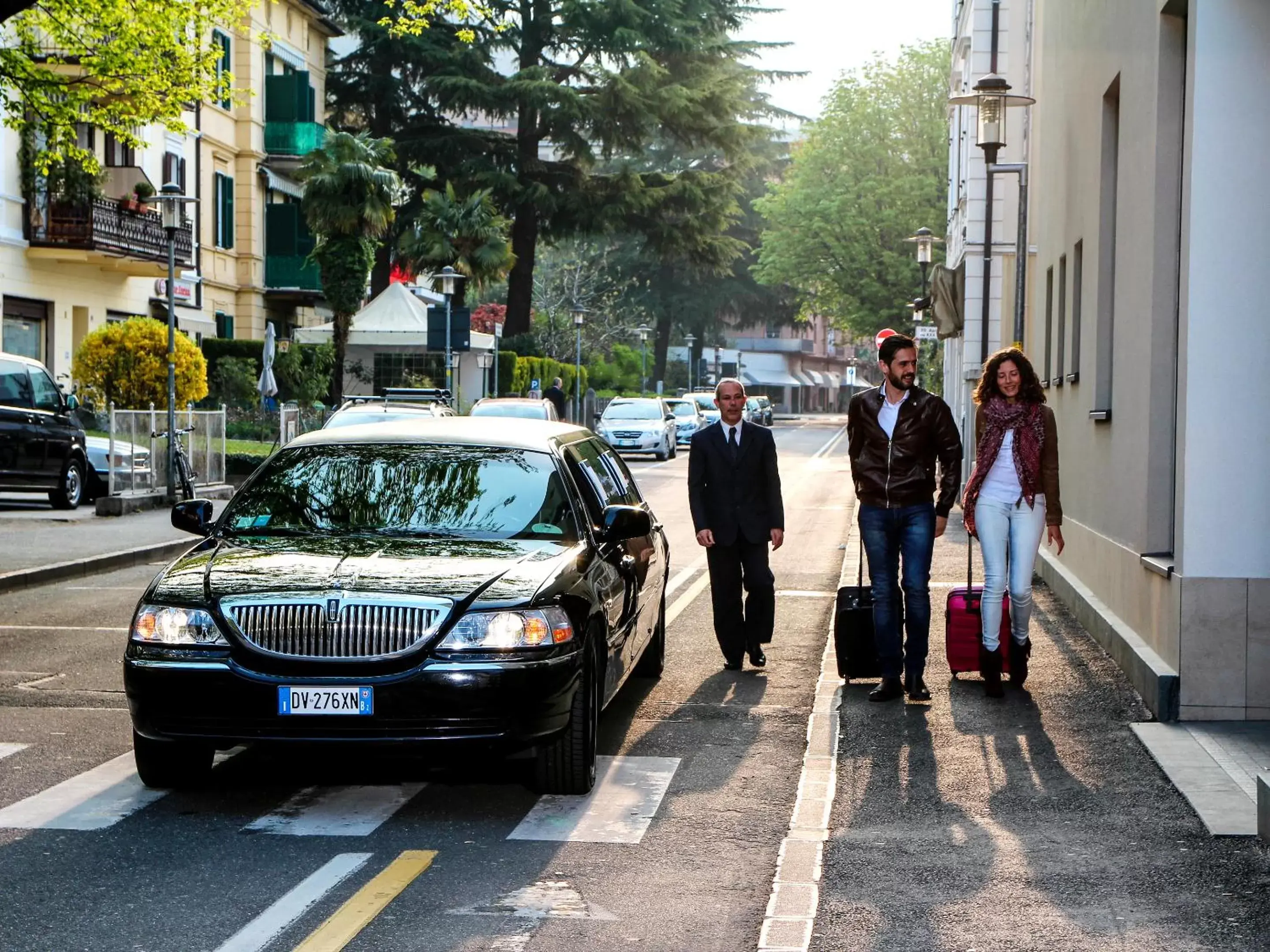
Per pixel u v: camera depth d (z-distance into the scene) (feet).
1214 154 26.68
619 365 248.11
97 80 74.79
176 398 96.73
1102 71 39.99
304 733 21.83
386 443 27.71
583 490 27.78
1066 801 22.65
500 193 178.29
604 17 173.88
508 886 19.11
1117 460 36.09
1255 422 26.91
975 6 81.00
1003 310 83.41
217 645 22.06
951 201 132.98
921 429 29.94
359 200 138.82
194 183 136.67
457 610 22.11
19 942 16.85
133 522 72.08
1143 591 31.76
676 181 183.73
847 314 222.07
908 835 20.94
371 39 171.63
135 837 21.26
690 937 17.16
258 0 76.38
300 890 18.79
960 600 31.73
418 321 156.25
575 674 22.80
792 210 222.89
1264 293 26.73
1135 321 33.55
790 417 329.11
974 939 16.71
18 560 55.36
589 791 23.85
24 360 78.33
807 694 32.40
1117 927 17.07
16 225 106.63
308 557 23.79
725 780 24.86
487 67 179.32
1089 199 42.55
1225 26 26.48
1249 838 20.57
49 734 28.30
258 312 152.87
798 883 18.80
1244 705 27.37
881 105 218.59
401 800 23.49
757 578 35.17
